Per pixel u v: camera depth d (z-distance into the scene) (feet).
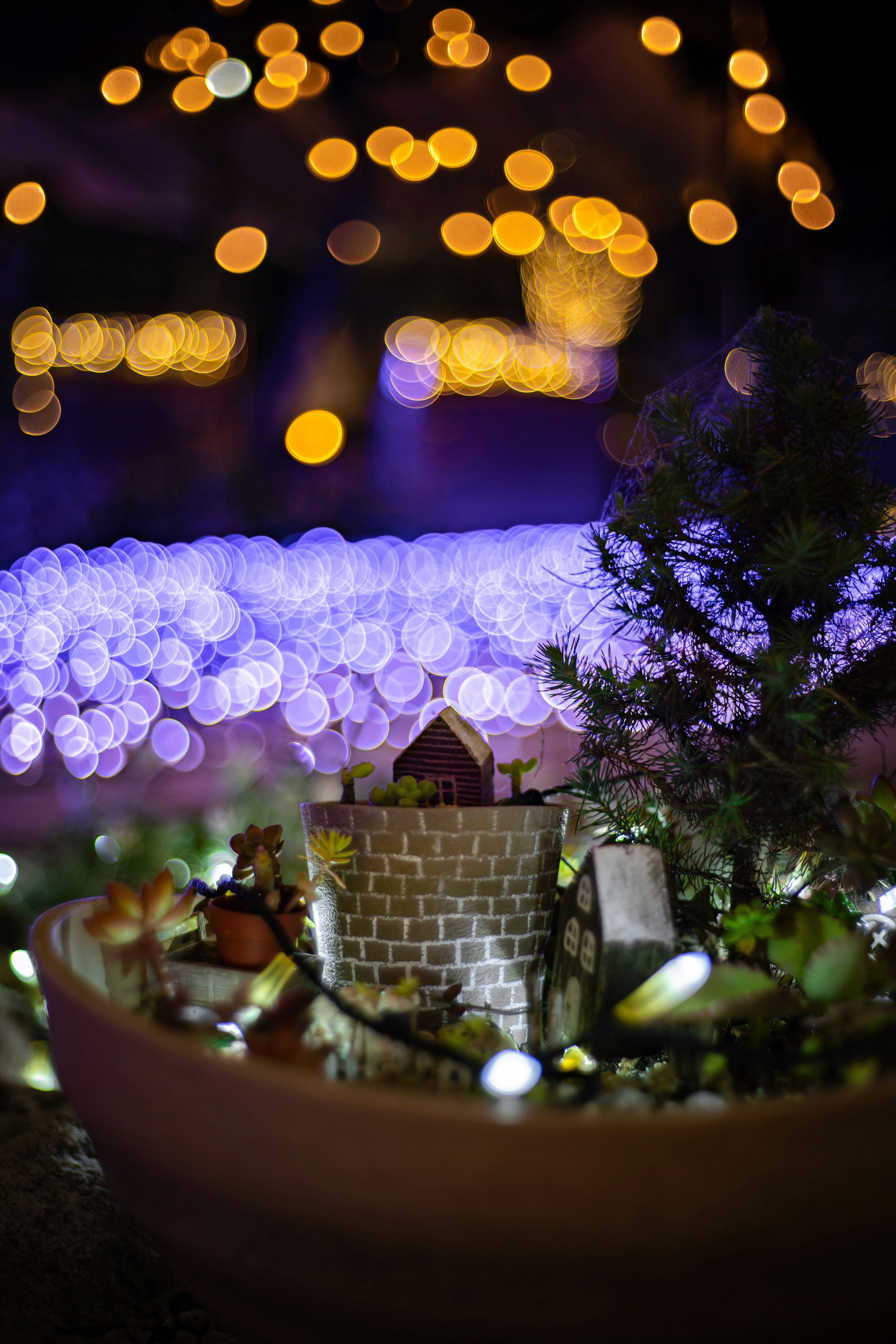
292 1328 1.80
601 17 9.00
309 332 17.46
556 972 2.25
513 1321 1.72
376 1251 1.72
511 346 19.02
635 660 2.35
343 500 19.48
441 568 16.61
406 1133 1.70
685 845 2.39
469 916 2.28
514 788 2.43
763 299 10.00
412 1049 1.99
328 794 4.92
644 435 2.39
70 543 15.57
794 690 2.18
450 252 16.60
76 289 14.80
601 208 12.57
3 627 12.87
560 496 19.92
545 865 2.32
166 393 16.80
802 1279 1.72
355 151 11.29
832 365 2.31
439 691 11.16
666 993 1.98
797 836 2.28
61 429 15.62
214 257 14.84
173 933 2.34
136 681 11.65
